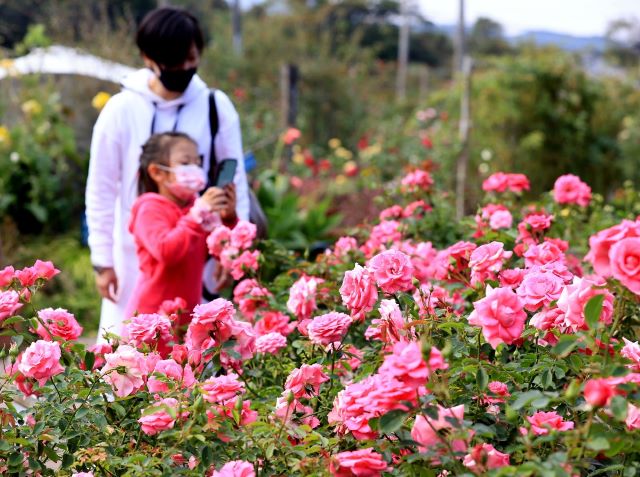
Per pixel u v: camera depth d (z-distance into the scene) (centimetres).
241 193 348
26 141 771
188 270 308
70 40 967
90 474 192
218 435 190
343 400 184
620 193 477
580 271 325
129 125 323
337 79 1611
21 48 901
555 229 360
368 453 175
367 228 386
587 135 1059
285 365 252
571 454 162
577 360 185
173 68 318
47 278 242
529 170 1030
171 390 200
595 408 159
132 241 328
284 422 191
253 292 289
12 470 203
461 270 256
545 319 204
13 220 756
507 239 318
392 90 2005
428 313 218
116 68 898
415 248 322
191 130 329
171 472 187
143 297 309
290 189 805
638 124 1098
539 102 1046
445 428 172
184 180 314
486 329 188
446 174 927
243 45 1678
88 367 220
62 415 207
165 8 320
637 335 271
